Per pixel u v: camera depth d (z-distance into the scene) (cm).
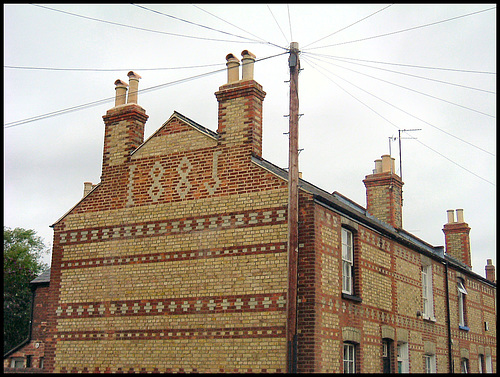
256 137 1806
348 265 1866
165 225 1850
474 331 2881
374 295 1958
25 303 4266
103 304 1880
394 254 2164
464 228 3538
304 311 1598
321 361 1581
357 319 1817
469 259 3503
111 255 1914
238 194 1755
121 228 1925
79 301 1923
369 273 1948
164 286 1794
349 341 1758
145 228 1881
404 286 2211
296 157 1534
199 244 1775
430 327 2394
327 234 1720
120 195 1964
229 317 1669
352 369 1780
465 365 2738
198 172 1845
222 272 1716
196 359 1684
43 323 2655
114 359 1811
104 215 1970
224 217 1758
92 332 1870
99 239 1953
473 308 2931
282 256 1636
